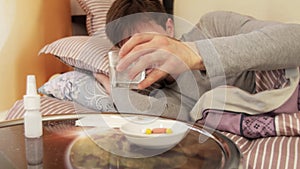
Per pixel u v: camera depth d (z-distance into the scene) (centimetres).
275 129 102
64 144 82
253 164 90
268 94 111
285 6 159
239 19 147
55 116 103
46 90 151
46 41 188
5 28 129
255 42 101
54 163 71
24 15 169
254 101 110
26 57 173
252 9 172
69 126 95
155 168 69
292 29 110
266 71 117
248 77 121
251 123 106
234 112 110
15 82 167
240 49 96
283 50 104
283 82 114
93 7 176
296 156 88
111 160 73
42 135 87
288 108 110
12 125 96
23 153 76
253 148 96
